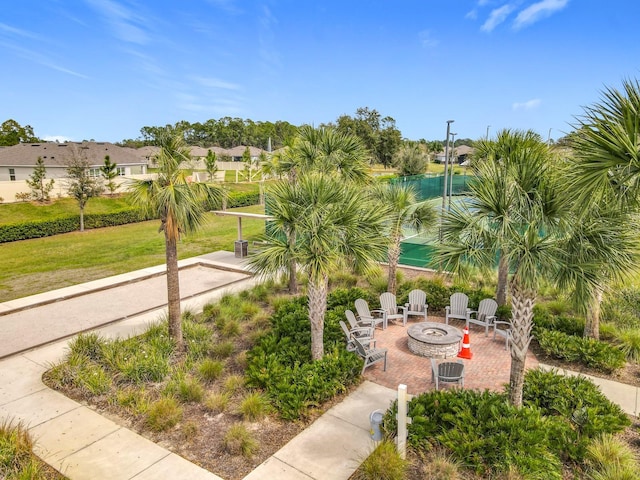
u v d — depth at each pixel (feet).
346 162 38.96
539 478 15.89
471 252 18.62
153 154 28.55
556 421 19.22
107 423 21.61
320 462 18.28
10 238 74.49
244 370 27.07
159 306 40.83
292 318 32.48
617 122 13.88
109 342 30.19
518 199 18.35
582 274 17.89
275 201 23.91
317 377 23.45
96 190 88.02
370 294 40.16
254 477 17.33
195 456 18.83
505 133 33.71
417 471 17.29
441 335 30.14
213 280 50.72
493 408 19.04
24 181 99.25
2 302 41.73
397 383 25.71
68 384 25.59
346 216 23.12
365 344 28.58
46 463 18.40
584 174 14.98
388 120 190.19
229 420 21.68
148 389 24.75
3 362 29.01
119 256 62.95
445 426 19.30
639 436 19.52
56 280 50.03
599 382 25.20
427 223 37.11
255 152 232.94
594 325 28.53
